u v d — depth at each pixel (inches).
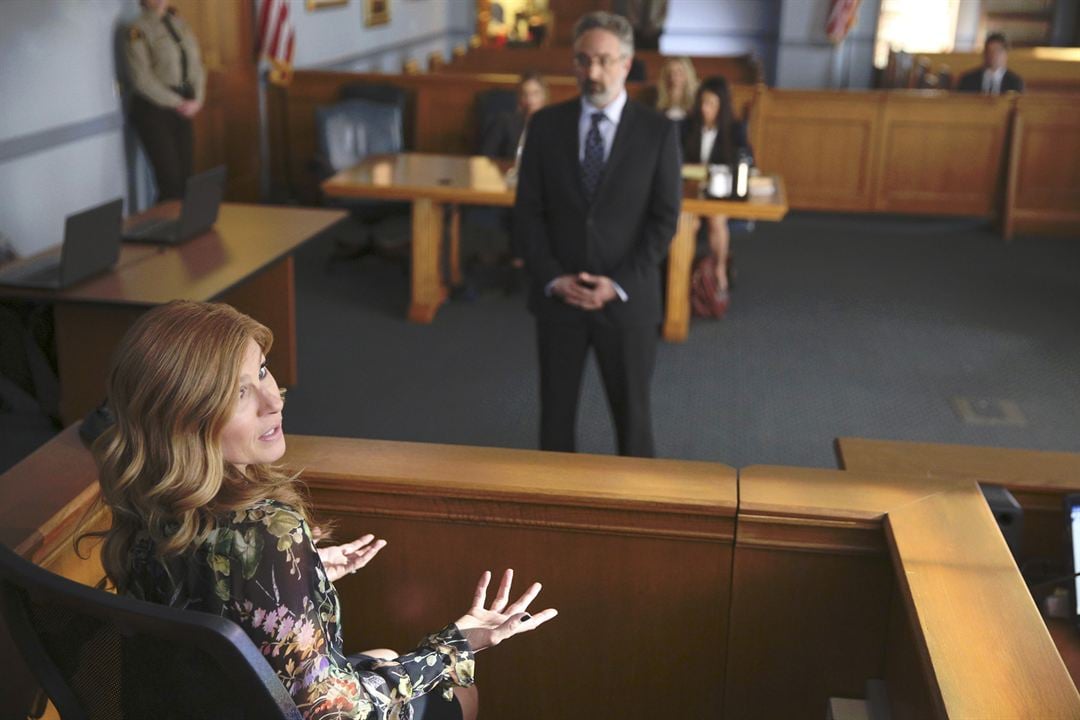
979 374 215.9
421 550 87.5
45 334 161.5
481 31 581.6
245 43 329.1
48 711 76.0
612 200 140.2
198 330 55.6
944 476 92.6
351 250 279.7
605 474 85.9
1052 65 398.6
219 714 54.4
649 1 496.1
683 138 253.0
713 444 182.5
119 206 159.2
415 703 67.6
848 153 338.0
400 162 259.8
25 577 51.9
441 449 89.9
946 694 61.4
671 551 84.4
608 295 141.3
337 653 59.6
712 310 245.6
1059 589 83.4
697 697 88.9
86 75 253.9
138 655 54.2
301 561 57.1
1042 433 188.9
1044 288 275.1
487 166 255.9
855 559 82.1
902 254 306.8
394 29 456.1
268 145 347.9
